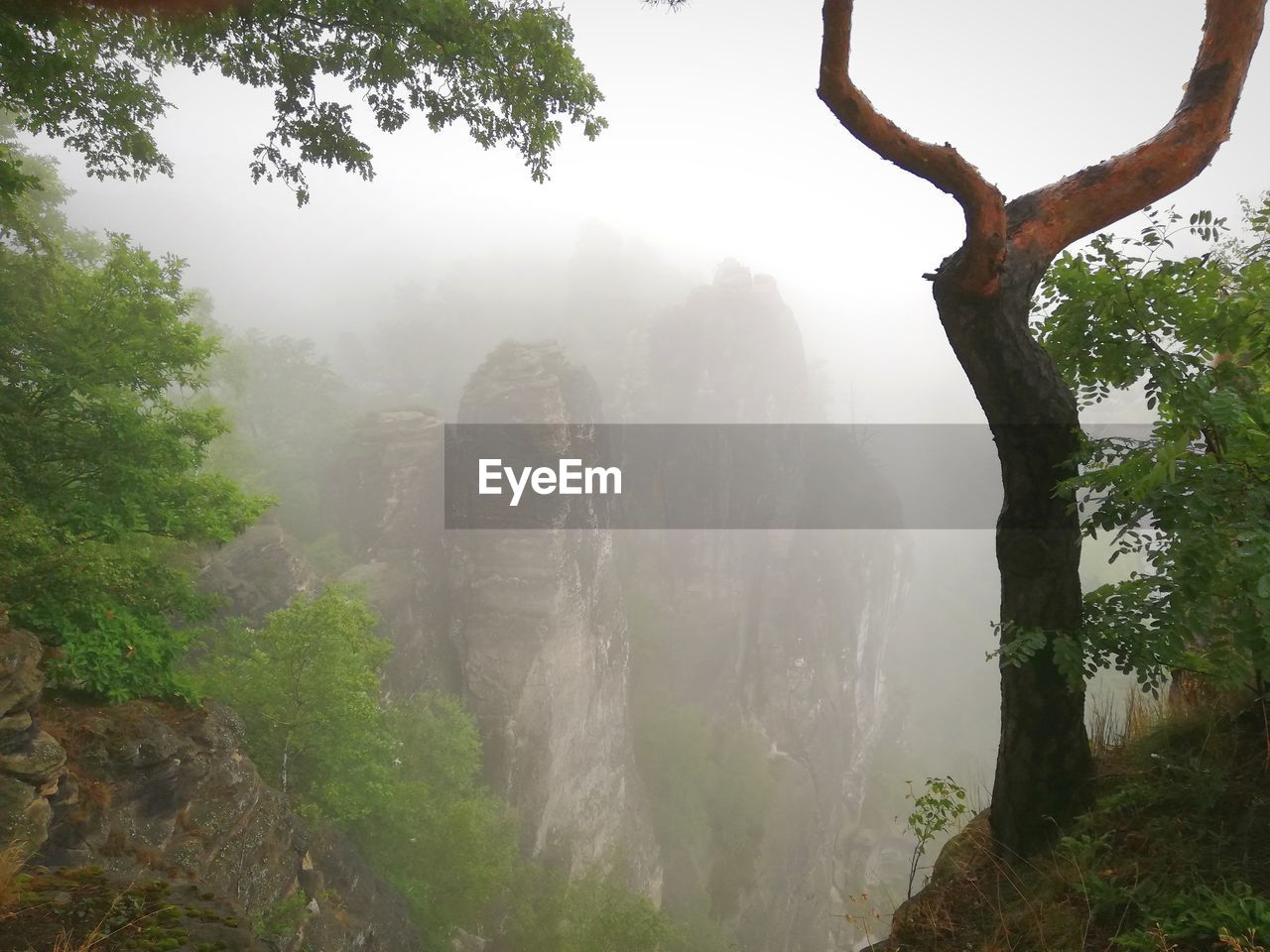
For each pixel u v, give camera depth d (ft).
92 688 35.14
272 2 24.09
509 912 110.01
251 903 41.78
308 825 67.05
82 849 26.76
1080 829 14.48
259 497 57.16
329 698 74.74
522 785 145.28
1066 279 15.90
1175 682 17.97
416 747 107.04
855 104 13.01
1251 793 12.82
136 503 46.39
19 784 23.00
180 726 39.04
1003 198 13.23
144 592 43.39
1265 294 14.26
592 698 168.04
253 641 80.59
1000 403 14.84
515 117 28.81
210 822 38.63
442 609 164.96
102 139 32.86
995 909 13.99
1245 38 14.55
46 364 43.50
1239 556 10.71
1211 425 13.44
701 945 157.58
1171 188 14.85
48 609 34.76
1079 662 13.70
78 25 22.59
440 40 26.02
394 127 29.14
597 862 156.76
